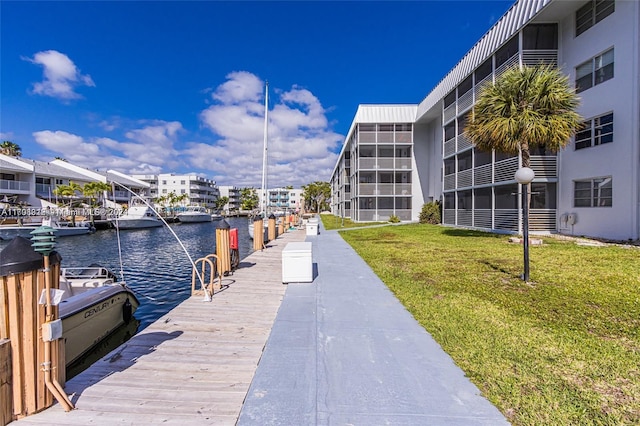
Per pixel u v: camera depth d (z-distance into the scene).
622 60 11.09
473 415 2.31
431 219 23.94
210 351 3.50
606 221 11.65
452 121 21.06
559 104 10.55
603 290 5.41
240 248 16.45
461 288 5.73
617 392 2.58
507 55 15.35
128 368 3.11
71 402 2.54
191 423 2.29
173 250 19.98
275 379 2.83
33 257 2.37
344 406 2.43
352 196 32.09
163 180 81.81
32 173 34.12
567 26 13.47
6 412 2.27
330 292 5.68
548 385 2.68
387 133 27.52
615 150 11.30
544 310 4.52
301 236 16.97
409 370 2.95
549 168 13.80
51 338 2.42
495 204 16.23
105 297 5.82
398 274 6.95
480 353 3.26
